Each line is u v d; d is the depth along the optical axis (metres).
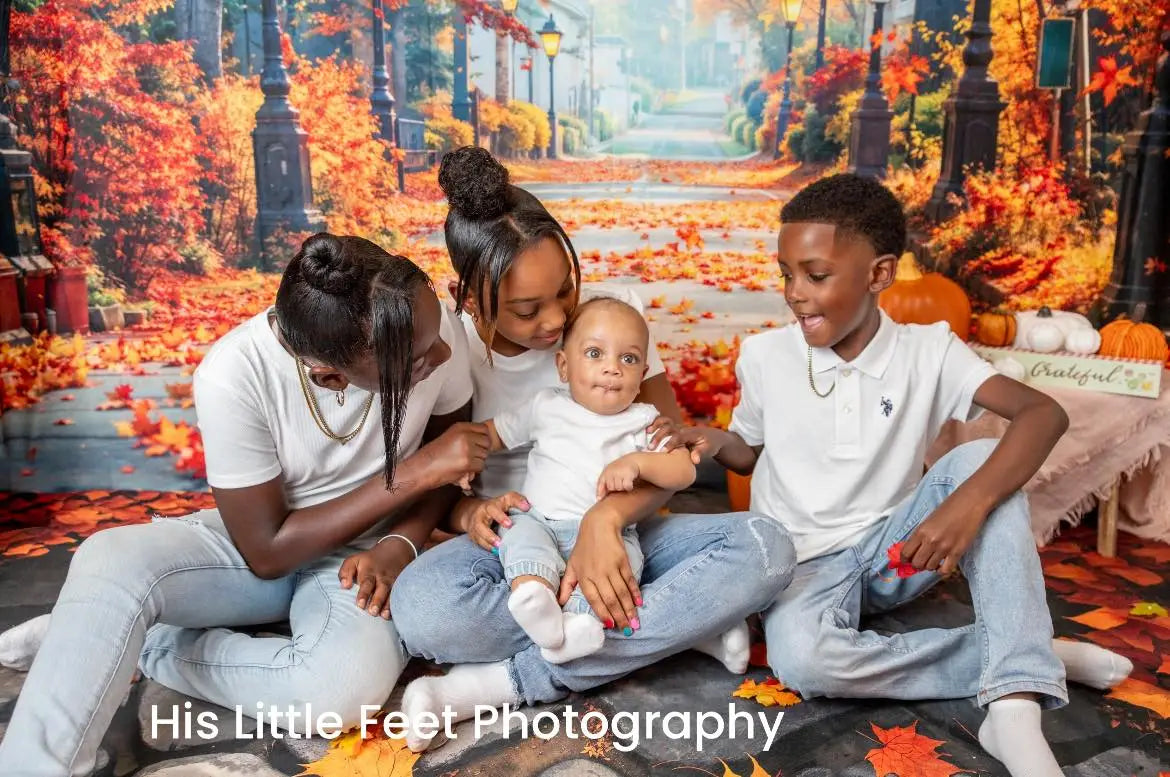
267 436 2.00
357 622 2.01
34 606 2.55
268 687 1.97
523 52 3.54
